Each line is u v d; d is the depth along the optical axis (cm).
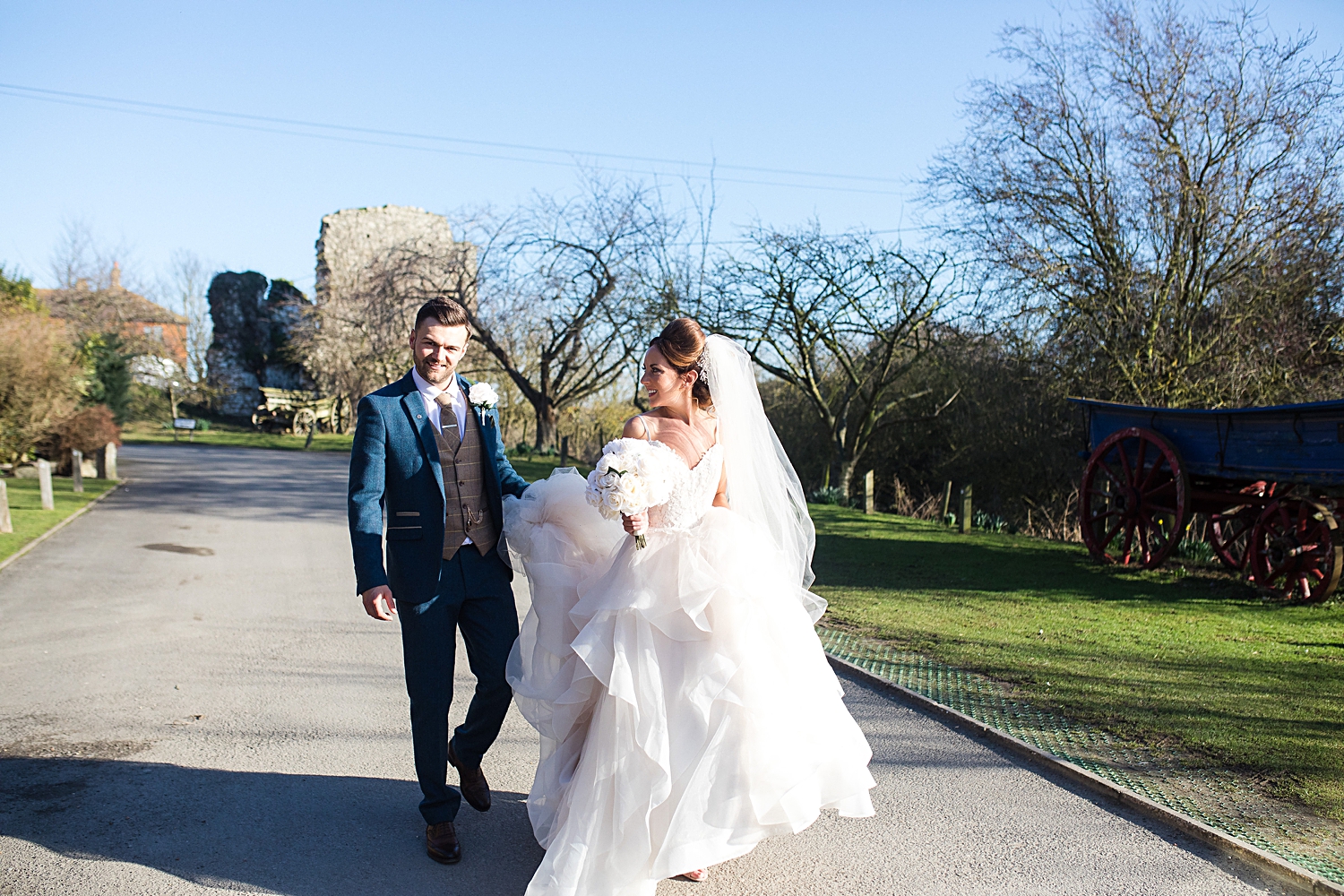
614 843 289
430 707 334
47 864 319
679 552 312
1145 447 1010
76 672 571
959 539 1333
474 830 357
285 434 4738
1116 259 1538
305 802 378
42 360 1939
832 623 727
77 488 1728
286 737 456
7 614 745
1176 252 1454
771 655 314
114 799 376
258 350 5525
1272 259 1391
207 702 511
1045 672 579
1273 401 1326
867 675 570
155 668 584
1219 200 1426
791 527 367
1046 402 1694
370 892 306
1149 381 1446
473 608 356
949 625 721
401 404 346
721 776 296
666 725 295
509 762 430
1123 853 338
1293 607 806
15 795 379
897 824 364
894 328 2041
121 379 3269
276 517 1473
